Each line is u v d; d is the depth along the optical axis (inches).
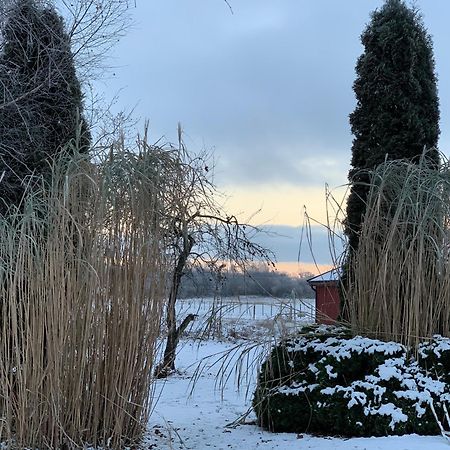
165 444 198.5
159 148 191.5
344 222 245.8
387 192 237.3
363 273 228.2
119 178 182.5
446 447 175.0
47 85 284.8
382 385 201.5
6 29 306.3
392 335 217.9
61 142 267.7
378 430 194.7
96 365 179.3
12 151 261.9
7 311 175.0
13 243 173.6
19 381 168.1
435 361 205.9
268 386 226.1
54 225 176.7
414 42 309.7
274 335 217.2
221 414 270.8
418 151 302.0
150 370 191.9
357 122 319.6
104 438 180.2
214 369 437.4
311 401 210.1
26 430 169.2
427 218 214.5
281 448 187.8
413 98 307.3
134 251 185.3
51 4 329.4
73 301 177.0
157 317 191.9
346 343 214.8
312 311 233.0
